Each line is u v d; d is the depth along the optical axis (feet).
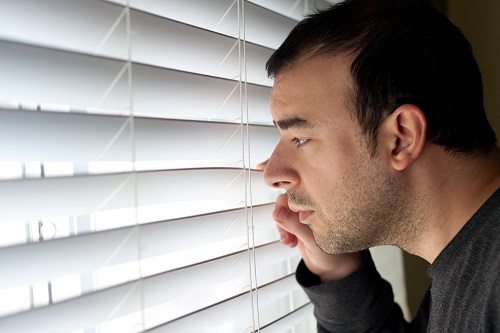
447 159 2.05
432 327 2.15
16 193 1.52
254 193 2.71
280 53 2.15
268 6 2.64
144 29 1.88
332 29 2.03
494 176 2.06
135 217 1.85
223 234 2.38
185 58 2.14
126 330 1.95
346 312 2.72
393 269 3.51
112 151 1.82
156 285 1.97
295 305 3.18
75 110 1.81
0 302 1.67
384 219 2.13
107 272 1.93
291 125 2.10
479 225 1.92
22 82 1.54
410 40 1.97
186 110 2.18
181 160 2.17
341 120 2.02
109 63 1.74
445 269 2.01
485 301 1.71
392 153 2.01
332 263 2.70
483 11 3.44
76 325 1.71
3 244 1.49
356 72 1.95
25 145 1.56
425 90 1.96
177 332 2.08
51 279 1.63
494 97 3.43
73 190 1.69
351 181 2.07
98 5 1.70
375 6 2.06
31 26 1.57
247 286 2.57
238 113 2.48
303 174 2.17
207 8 2.19
